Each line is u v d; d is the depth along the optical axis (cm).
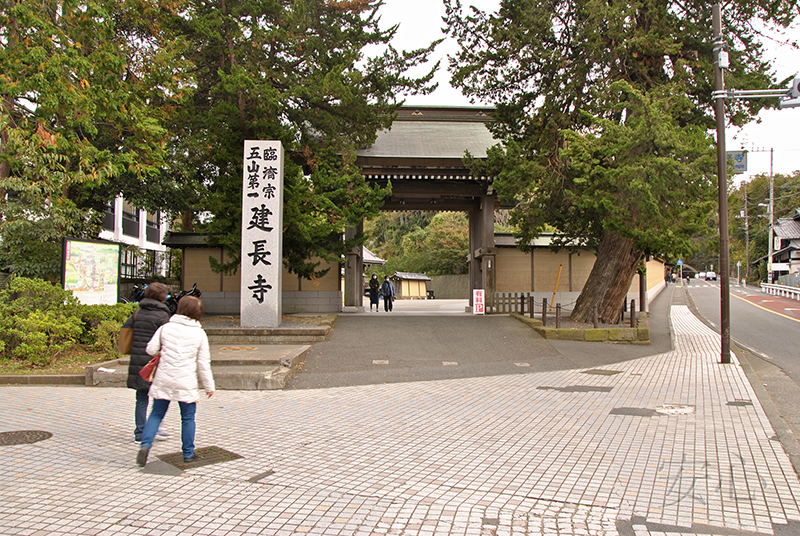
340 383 878
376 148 1912
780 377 927
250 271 1264
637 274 2241
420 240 5331
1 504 355
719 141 1049
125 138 1225
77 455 468
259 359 937
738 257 6234
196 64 1452
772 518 353
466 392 805
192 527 326
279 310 1286
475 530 331
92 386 814
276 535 317
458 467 457
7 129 944
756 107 1323
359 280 1927
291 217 1342
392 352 1127
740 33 1380
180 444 514
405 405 715
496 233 2042
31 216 1154
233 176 1375
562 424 609
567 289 1994
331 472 440
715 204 1164
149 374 455
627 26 1291
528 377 937
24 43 943
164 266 2117
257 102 1341
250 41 1334
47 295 952
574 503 377
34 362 891
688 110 1299
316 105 1448
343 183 1452
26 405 664
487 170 1627
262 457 477
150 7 1250
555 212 1512
